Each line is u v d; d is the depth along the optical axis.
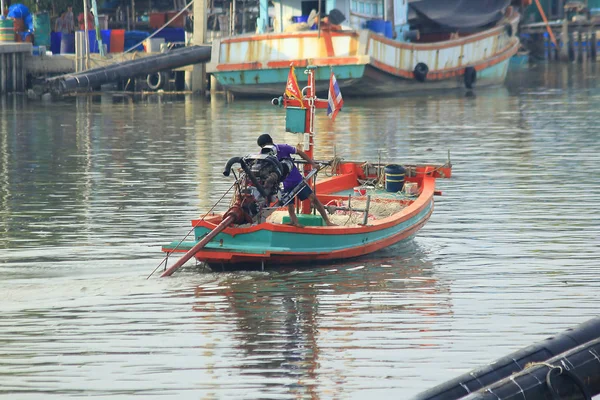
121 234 58.16
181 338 38.69
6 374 34.97
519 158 91.12
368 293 45.06
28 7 195.12
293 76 52.25
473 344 37.72
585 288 45.72
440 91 174.75
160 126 124.06
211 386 33.72
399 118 131.75
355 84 158.50
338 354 36.75
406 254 53.22
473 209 66.31
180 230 59.34
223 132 116.19
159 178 80.50
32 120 132.00
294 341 38.25
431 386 33.56
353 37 152.62
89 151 99.00
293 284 46.56
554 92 172.75
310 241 48.88
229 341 38.31
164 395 33.00
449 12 176.62
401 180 61.41
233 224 49.22
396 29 168.38
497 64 184.62
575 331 31.81
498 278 47.81
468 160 90.00
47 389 33.59
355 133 113.38
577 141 104.12
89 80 160.50
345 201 57.78
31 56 174.50
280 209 54.78
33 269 49.50
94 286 46.12
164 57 167.62
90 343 38.12
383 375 34.62
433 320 40.81
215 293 44.97
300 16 161.75
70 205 68.06
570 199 69.56
